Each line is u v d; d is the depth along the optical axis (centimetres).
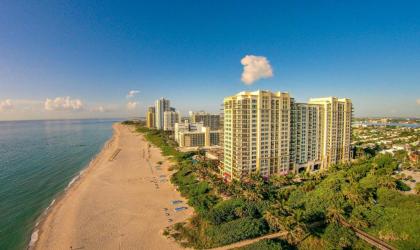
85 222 9125
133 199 11344
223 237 7369
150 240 7838
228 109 13625
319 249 6888
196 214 9394
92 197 11625
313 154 15712
